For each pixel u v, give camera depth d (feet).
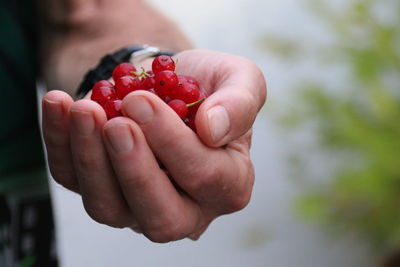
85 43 1.86
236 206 1.55
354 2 3.14
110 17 1.87
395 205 2.89
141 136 1.39
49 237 1.84
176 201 1.46
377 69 3.11
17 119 1.82
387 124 2.92
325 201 3.05
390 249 3.08
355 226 3.04
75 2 1.87
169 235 1.48
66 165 1.49
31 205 1.82
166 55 1.61
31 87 1.87
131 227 1.57
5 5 1.85
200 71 1.63
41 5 1.91
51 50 1.90
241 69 1.56
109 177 1.45
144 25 1.86
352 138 2.92
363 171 2.89
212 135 1.43
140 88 1.52
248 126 1.49
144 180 1.42
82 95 1.73
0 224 1.77
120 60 1.72
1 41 1.82
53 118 1.42
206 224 1.58
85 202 1.49
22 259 1.81
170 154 1.42
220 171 1.47
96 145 1.41
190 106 1.50
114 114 1.43
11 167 1.80
